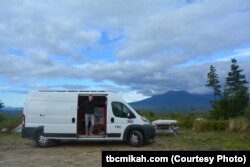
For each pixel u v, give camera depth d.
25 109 18.58
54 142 18.97
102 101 18.81
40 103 18.56
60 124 18.31
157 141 19.81
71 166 13.20
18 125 26.67
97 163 13.76
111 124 18.19
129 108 18.36
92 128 18.69
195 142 19.28
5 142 20.38
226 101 30.34
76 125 18.25
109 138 18.17
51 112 18.41
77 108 18.38
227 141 19.48
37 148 18.08
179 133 23.94
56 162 14.05
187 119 28.98
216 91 60.03
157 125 22.53
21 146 18.83
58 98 18.53
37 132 18.38
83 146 18.59
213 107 31.39
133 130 18.08
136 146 17.88
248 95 30.53
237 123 24.72
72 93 18.55
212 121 25.84
